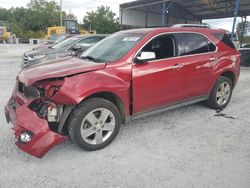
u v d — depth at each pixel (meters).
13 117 3.67
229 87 5.75
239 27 33.53
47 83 3.46
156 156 3.62
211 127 4.67
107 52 4.41
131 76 4.01
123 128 4.59
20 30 71.25
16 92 4.02
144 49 4.26
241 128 4.63
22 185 2.96
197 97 5.18
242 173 3.20
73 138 3.60
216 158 3.56
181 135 4.32
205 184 2.99
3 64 13.59
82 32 33.03
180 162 3.46
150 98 4.32
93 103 3.62
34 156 3.36
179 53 4.70
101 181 3.05
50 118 3.42
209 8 27.75
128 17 28.05
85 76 3.60
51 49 11.06
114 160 3.52
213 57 5.23
